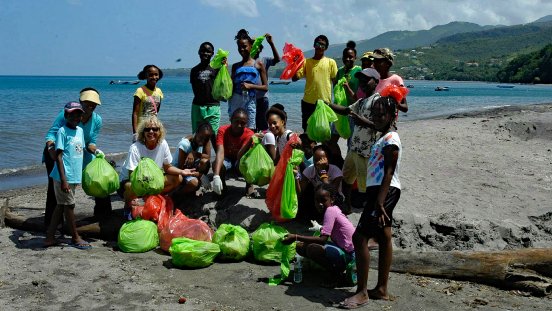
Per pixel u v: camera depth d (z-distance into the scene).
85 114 6.95
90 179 6.70
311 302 5.04
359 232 4.94
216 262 6.18
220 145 7.33
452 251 5.84
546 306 5.04
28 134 18.53
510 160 11.17
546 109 25.09
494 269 5.48
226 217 7.02
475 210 7.46
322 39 8.09
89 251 6.46
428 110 34.97
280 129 7.30
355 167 6.63
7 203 7.77
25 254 6.26
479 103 44.56
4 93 57.62
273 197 6.58
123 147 16.17
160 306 4.86
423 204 7.61
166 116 26.72
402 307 4.94
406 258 5.86
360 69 7.89
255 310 4.84
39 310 4.75
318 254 5.37
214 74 8.16
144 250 6.44
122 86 96.38
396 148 4.77
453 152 11.98
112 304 4.89
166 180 7.12
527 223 7.12
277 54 8.45
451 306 4.99
